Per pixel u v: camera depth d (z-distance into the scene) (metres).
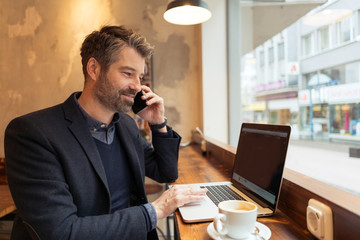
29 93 2.90
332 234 0.61
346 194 0.67
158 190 2.29
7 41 2.90
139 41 0.98
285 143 0.84
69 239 0.75
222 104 2.72
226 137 2.72
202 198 0.92
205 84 2.70
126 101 0.99
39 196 0.78
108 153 1.06
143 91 1.23
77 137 0.93
